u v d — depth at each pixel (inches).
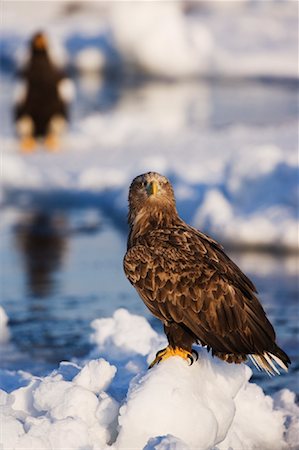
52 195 820.0
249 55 1935.3
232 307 291.0
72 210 776.9
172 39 1891.0
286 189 679.1
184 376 284.7
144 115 1288.1
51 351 434.6
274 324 484.1
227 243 653.9
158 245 305.0
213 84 1733.5
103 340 397.1
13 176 861.2
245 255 635.5
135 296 538.0
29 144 1051.9
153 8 1892.2
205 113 1323.8
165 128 1140.5
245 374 310.7
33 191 829.8
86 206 791.7
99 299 529.3
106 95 1542.8
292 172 683.4
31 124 1054.4
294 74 1811.0
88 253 636.1
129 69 1899.6
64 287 552.1
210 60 1888.5
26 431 276.1
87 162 948.0
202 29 1937.7
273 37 2122.3
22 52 1972.2
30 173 873.5
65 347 440.8
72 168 916.6
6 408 289.0
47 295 535.2
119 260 618.8
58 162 953.5
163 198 316.8
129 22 1899.6
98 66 1914.4
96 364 300.5
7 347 441.4
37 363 415.8
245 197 689.6
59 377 308.0
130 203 323.3
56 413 286.2
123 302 525.3
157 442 258.2
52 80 1058.7
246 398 331.9
